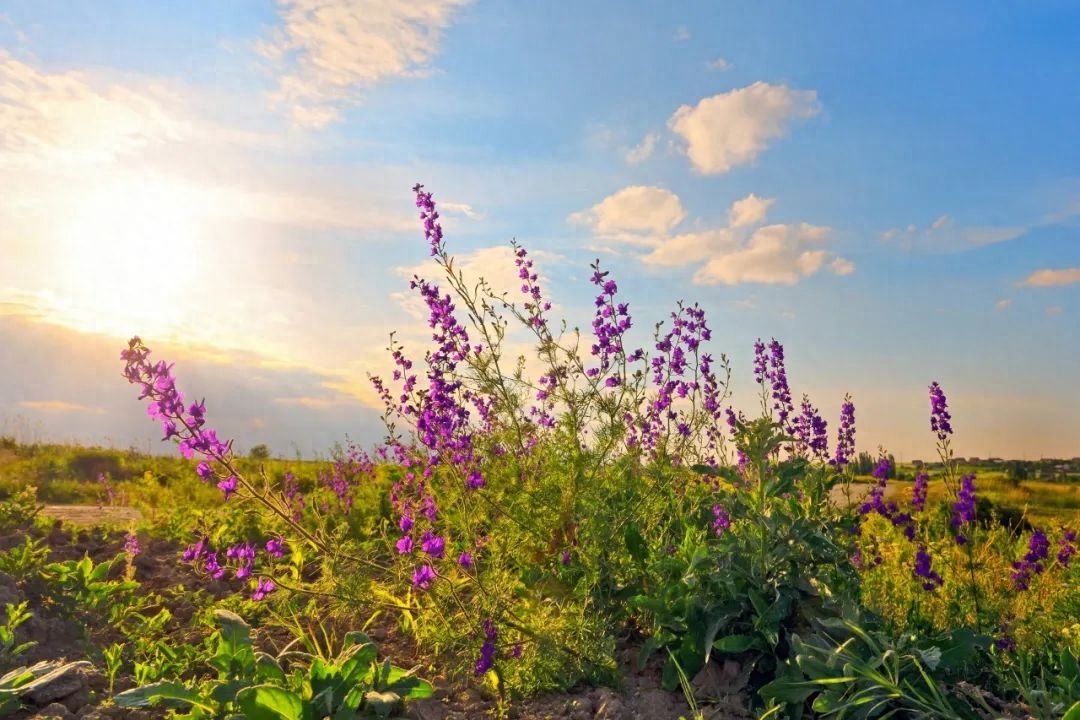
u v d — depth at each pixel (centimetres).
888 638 380
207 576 547
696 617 407
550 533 493
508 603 421
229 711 300
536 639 391
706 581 423
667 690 394
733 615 401
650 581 472
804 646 366
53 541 596
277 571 533
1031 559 587
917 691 337
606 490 507
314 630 455
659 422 594
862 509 618
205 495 1051
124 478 1440
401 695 318
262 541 652
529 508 490
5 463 1456
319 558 533
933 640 378
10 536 569
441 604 410
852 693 345
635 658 430
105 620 452
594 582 443
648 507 526
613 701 366
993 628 523
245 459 1192
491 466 516
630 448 548
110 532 641
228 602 485
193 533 654
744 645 386
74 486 1240
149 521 718
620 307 531
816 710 340
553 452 510
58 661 367
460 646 394
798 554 416
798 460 450
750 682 394
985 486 1052
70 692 334
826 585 427
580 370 519
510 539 493
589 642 397
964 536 590
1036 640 509
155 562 588
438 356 507
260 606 472
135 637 423
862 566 569
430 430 488
